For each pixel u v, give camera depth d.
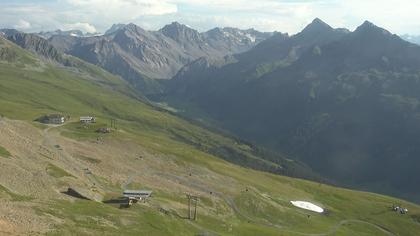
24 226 77.81
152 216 108.19
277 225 159.50
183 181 174.88
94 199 110.56
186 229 112.19
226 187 179.88
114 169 162.25
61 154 155.88
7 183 99.00
